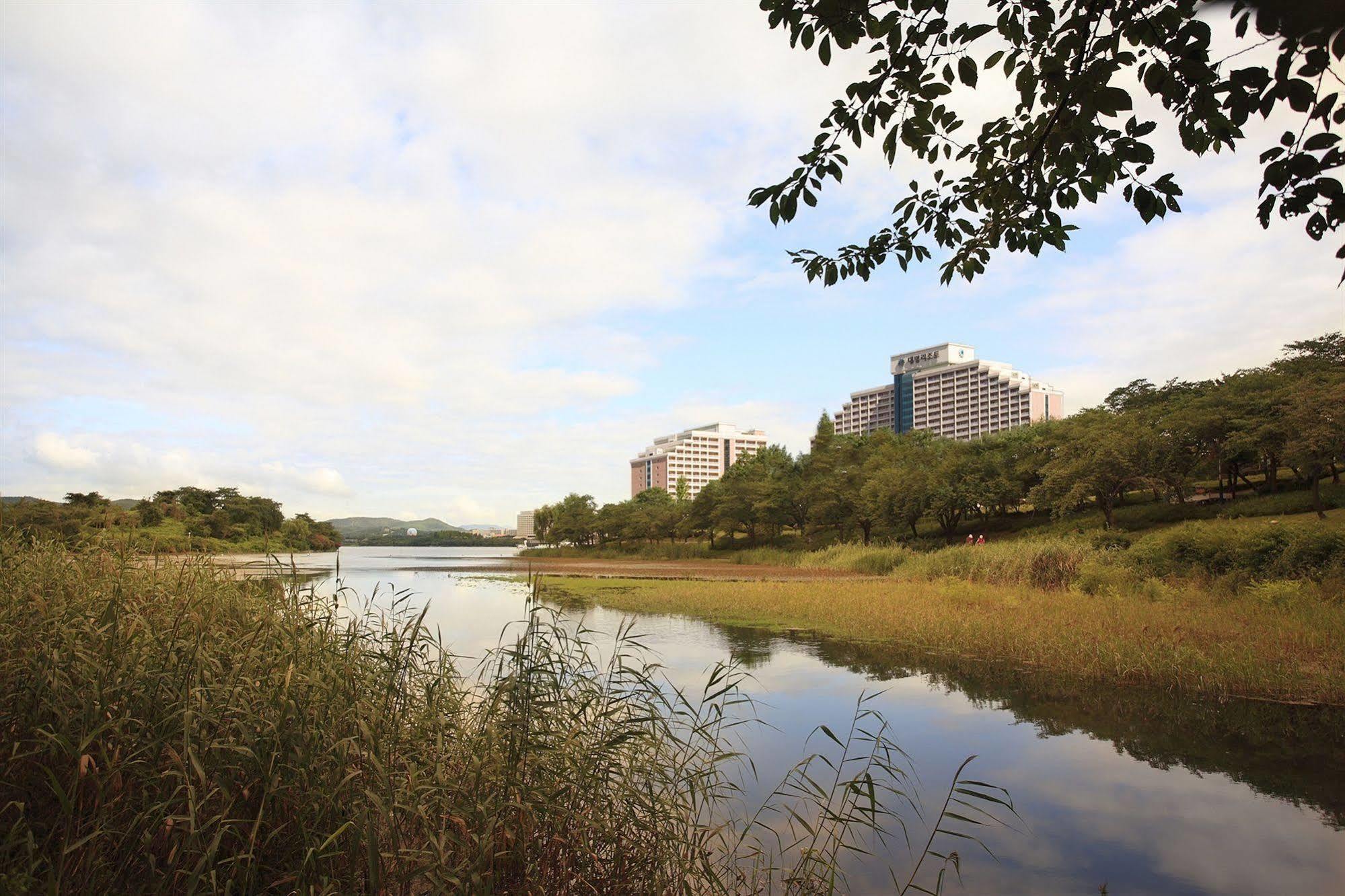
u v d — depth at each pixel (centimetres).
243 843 370
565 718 525
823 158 470
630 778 485
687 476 17300
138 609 522
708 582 2992
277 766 384
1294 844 554
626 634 632
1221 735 815
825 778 684
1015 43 420
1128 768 718
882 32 406
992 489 4681
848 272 565
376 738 405
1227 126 365
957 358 15275
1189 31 345
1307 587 1516
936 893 457
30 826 365
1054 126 437
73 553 637
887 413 16050
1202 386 4772
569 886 421
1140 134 422
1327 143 341
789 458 7369
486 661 595
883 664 1219
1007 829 578
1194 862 526
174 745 392
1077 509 4750
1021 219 510
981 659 1245
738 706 937
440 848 355
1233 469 4022
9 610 477
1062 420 5275
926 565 2744
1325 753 750
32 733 395
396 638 542
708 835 482
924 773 706
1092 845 550
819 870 499
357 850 358
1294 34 306
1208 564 1856
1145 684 1045
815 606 1898
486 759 415
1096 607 1564
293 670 410
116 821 372
